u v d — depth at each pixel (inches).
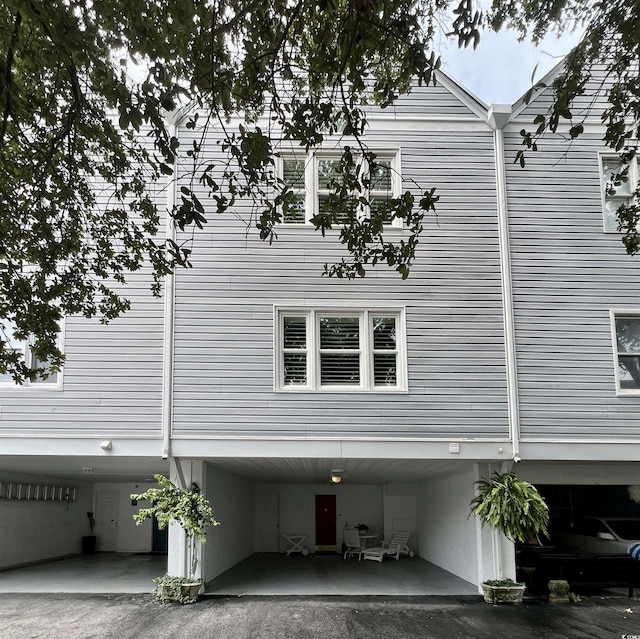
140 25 153.2
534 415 350.6
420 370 351.6
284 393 345.7
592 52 201.0
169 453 339.3
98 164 282.5
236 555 515.5
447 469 424.5
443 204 369.7
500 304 361.4
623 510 468.1
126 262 244.1
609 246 370.9
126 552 633.0
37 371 228.1
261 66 190.1
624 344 367.6
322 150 371.6
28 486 526.6
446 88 381.4
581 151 379.9
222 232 361.4
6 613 326.6
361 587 402.0
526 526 330.3
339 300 357.7
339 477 514.0
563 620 314.2
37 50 176.6
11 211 229.1
